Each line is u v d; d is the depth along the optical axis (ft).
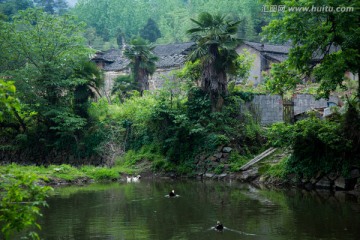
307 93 92.02
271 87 64.23
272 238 36.83
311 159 66.13
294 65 59.00
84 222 44.27
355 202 53.26
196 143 87.25
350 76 92.53
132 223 43.55
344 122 62.03
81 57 109.19
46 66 100.17
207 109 87.51
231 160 82.07
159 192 64.80
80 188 70.54
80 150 101.71
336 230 39.17
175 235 38.37
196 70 92.43
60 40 106.93
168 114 89.51
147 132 96.32
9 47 106.83
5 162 108.17
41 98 99.60
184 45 142.51
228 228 40.63
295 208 49.88
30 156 106.93
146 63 114.21
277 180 69.92
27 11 107.86
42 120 104.99
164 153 91.76
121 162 94.73
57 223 43.93
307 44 55.98
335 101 90.53
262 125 89.15
